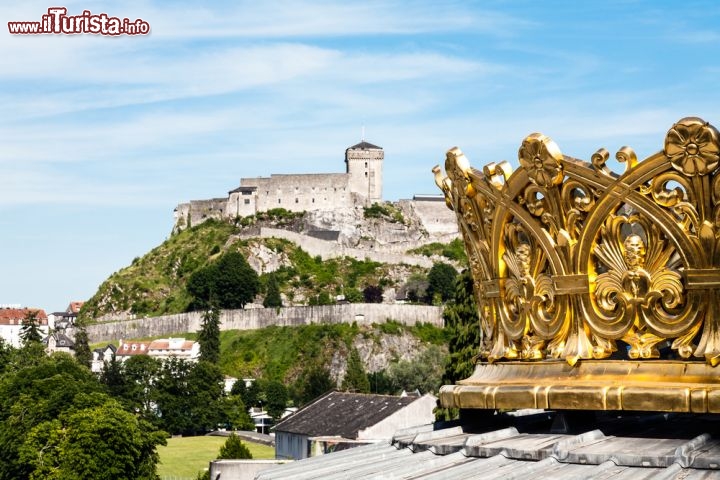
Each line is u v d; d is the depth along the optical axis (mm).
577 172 13883
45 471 84250
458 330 57031
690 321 13250
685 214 13109
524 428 15891
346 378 180500
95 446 84562
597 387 13836
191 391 174875
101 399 91375
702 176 12797
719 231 12867
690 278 13148
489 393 15164
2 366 145375
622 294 13750
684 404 13117
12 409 94062
